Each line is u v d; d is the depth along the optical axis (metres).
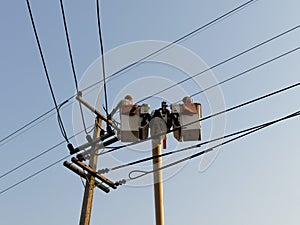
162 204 10.44
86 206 13.06
